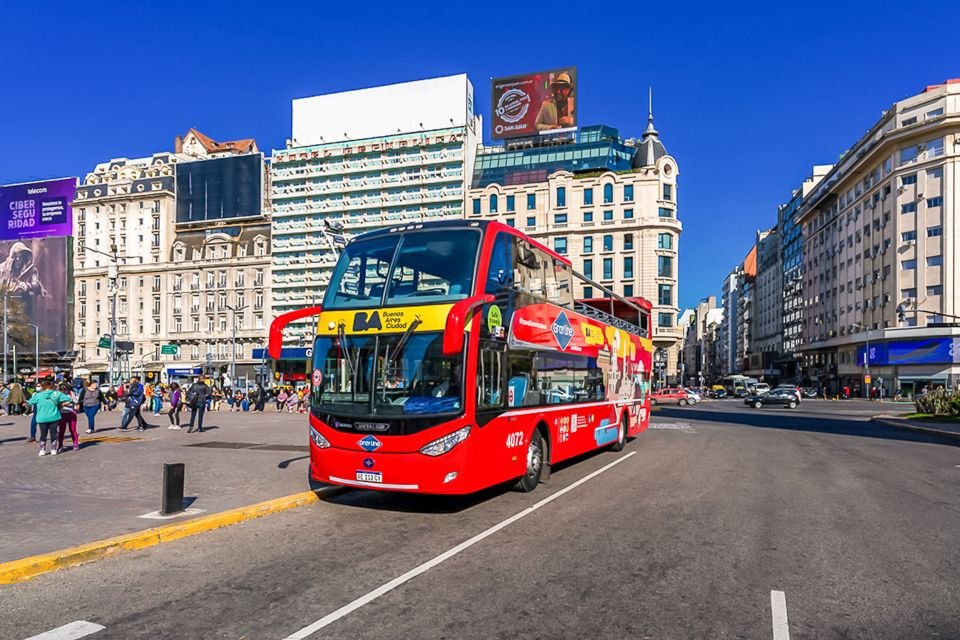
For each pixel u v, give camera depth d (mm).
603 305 15180
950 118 54656
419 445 7840
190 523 7297
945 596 5168
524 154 81688
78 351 85875
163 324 86062
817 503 9062
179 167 89812
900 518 8078
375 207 82875
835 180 74438
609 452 15680
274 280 83562
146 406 34844
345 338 8570
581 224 73250
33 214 92938
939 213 55812
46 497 8891
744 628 4469
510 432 9172
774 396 44688
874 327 63250
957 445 17969
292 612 4781
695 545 6711
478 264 8500
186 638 4324
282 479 10531
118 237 89812
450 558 6234
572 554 6359
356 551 6527
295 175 86062
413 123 83438
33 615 4770
